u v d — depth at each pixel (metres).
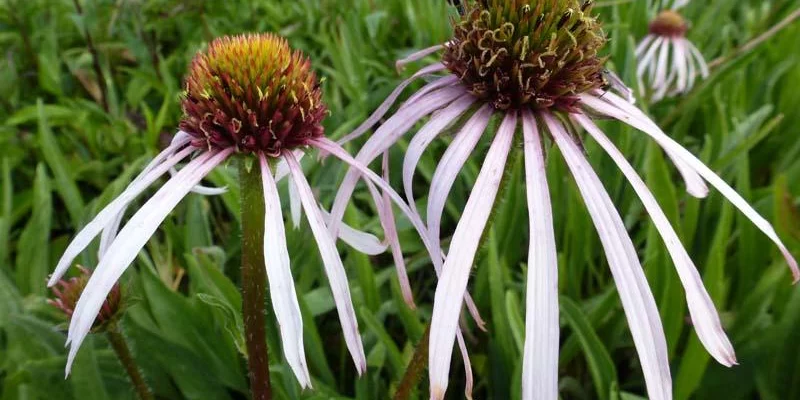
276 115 0.12
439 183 0.11
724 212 0.21
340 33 0.37
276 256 0.10
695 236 0.24
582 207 0.23
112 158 0.31
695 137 0.32
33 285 0.22
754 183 0.30
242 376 0.20
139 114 0.34
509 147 0.12
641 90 0.30
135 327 0.19
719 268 0.19
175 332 0.20
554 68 0.12
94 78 0.35
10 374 0.19
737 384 0.19
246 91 0.12
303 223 0.23
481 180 0.11
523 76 0.12
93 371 0.18
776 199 0.22
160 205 0.11
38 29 0.39
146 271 0.20
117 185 0.22
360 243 0.15
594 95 0.13
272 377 0.18
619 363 0.23
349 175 0.14
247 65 0.12
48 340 0.19
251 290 0.13
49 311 0.20
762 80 0.32
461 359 0.22
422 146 0.12
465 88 0.13
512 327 0.18
